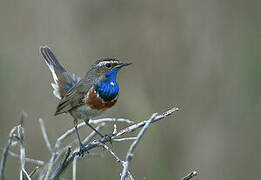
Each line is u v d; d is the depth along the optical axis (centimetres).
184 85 1491
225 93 1491
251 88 1483
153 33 1516
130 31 1523
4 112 1401
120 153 1301
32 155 1360
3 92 1415
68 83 1125
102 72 1021
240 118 1471
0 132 1366
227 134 1462
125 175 668
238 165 1438
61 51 1516
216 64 1501
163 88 1486
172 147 1435
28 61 1488
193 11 1528
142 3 1531
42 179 876
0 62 1447
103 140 873
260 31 1503
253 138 1454
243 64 1495
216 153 1442
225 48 1512
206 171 1427
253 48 1498
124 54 1512
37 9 1560
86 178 1257
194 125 1463
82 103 1016
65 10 1554
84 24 1542
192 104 1480
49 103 1447
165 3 1525
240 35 1515
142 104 1395
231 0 1528
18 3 1562
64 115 1409
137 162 1307
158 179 1307
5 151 831
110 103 1035
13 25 1545
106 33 1530
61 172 839
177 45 1509
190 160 1431
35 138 1390
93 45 1521
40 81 1463
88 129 1340
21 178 798
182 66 1502
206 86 1492
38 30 1541
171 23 1520
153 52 1507
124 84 1481
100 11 1538
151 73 1496
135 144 665
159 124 1418
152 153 1316
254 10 1520
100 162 1266
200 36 1516
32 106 1430
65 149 930
